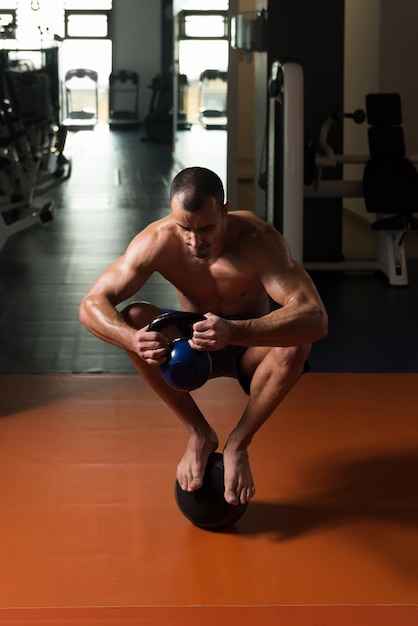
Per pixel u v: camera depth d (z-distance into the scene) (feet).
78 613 5.63
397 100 17.26
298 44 19.03
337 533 6.81
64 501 7.32
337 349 12.36
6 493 7.48
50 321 13.75
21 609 5.67
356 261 18.20
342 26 18.97
